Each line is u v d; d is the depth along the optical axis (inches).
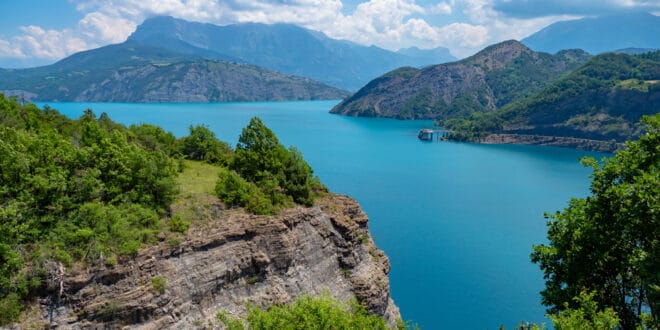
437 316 3100.4
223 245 1819.6
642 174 1025.5
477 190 6702.8
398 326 2448.3
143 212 1696.6
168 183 1833.2
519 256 4119.1
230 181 2070.6
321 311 1289.4
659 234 973.8
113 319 1466.5
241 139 2428.6
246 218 1943.9
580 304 1048.8
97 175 1713.8
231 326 1485.0
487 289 3489.2
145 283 1547.7
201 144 2935.5
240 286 1844.2
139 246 1578.5
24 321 1323.8
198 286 1692.9
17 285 1336.1
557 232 1191.6
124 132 2785.4
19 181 1526.8
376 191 6461.6
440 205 5797.2
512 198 6245.1
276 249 1958.7
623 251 1084.5
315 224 2193.7
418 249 4269.2
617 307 1087.0
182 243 1692.9
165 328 1557.6
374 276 2335.1
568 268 1154.0
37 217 1504.7
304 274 2053.4
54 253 1419.8
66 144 1840.6
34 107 2763.3
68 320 1386.6
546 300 1177.4
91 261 1465.3
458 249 4276.6
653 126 1073.5
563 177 7834.6
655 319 920.3
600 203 1098.7
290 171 2332.7
